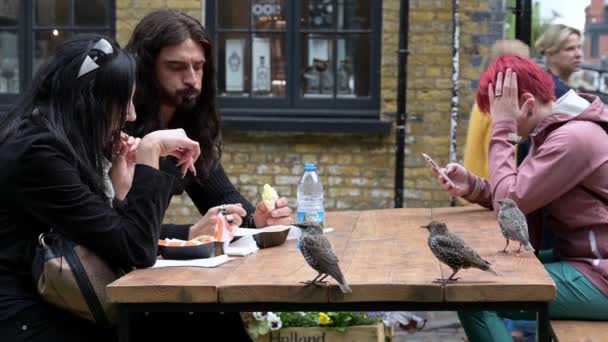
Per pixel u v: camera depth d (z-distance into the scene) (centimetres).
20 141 313
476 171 566
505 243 367
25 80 873
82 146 320
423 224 423
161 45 407
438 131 822
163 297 297
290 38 851
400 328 613
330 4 848
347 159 839
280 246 373
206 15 852
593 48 2186
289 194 847
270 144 845
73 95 321
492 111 416
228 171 849
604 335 366
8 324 315
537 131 405
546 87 409
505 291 289
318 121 830
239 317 394
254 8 854
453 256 293
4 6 872
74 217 311
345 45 848
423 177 827
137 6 839
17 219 318
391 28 821
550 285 287
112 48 329
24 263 320
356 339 450
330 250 291
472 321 399
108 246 313
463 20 809
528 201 390
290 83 852
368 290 292
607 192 389
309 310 300
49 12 870
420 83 818
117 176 362
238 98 857
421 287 291
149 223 323
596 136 388
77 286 308
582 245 393
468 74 813
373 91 843
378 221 438
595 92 711
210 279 305
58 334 317
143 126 409
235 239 374
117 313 308
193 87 414
